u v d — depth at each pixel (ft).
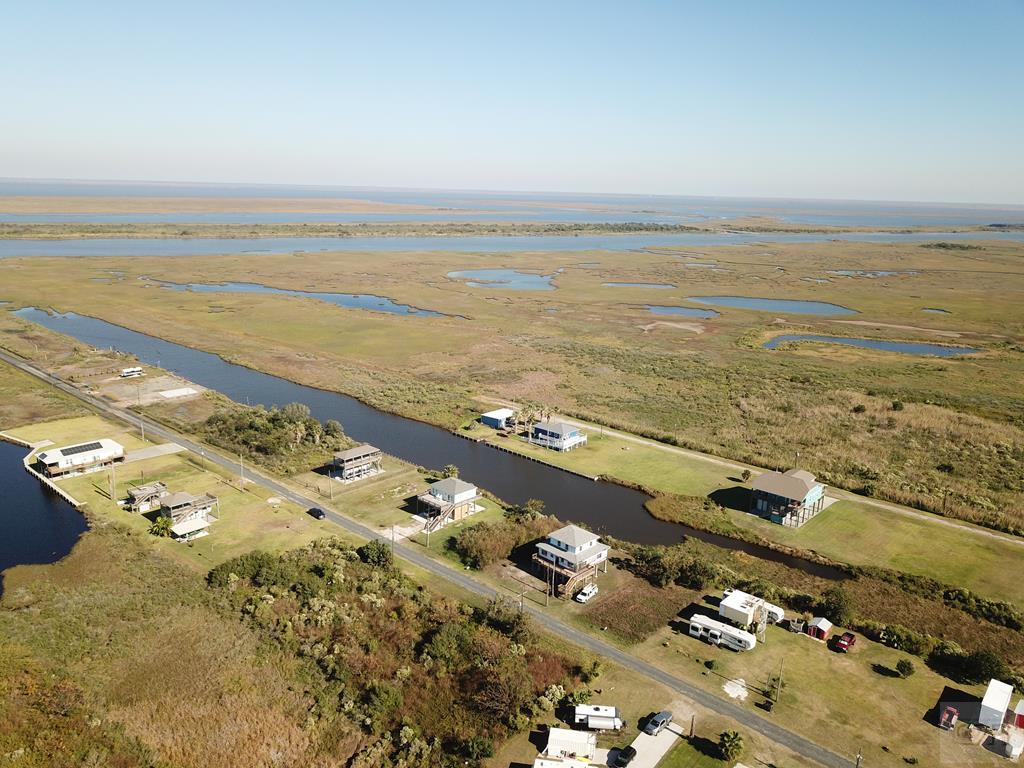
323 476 295.69
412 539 243.19
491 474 309.42
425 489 285.23
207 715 156.97
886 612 209.36
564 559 219.41
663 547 243.60
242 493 273.13
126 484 276.82
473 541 232.32
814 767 145.69
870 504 280.10
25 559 222.07
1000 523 262.06
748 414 391.24
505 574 224.33
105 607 192.34
